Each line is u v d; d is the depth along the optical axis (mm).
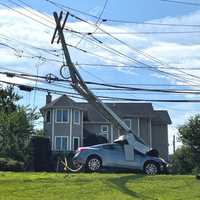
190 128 51312
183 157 51688
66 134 57312
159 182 23266
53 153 49375
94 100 33031
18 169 35219
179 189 22156
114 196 19891
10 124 48469
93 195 19906
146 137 62062
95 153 29125
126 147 29375
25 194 19469
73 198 19297
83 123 60406
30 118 50938
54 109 57625
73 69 32219
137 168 29109
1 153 47219
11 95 58906
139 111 62125
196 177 24516
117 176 23969
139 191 21203
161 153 63500
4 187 20297
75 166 34375
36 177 22812
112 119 32812
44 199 18906
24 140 48938
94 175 24266
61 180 22031
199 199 20516
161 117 64062
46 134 57344
